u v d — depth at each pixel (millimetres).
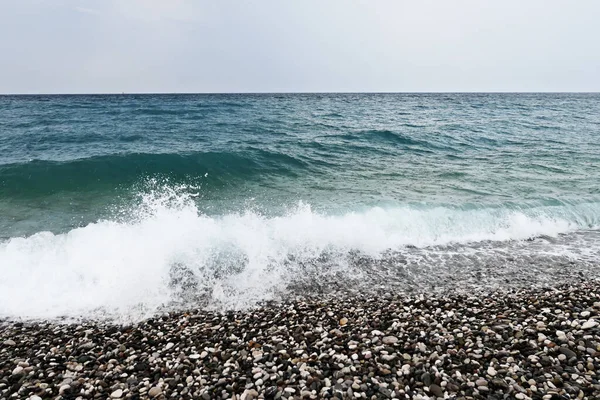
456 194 10250
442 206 9156
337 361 3902
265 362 3920
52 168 10766
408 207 9008
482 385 3480
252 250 6738
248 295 5562
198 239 6848
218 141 17531
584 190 10820
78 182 10398
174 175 11383
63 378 3705
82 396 3443
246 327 4691
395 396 3377
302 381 3582
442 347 4109
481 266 6559
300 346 4199
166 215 7652
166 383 3621
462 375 3639
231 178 11539
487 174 12672
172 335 4535
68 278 5668
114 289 5523
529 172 13055
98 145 16016
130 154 11977
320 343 4254
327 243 7148
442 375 3637
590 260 6816
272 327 4656
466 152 16828
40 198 9305
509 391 3400
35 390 3520
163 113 32688
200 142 17156
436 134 21016
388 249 7176
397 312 5012
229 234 7121
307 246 7012
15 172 10383
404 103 57844
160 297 5441
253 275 6094
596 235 8078
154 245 6520
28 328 4672
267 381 3605
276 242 7043
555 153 16766
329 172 12602
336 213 8625
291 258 6656
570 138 21438
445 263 6672
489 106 50531
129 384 3615
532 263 6684
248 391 3443
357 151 16234
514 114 37188
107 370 3848
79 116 28578
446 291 5656
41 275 5680
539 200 9773
